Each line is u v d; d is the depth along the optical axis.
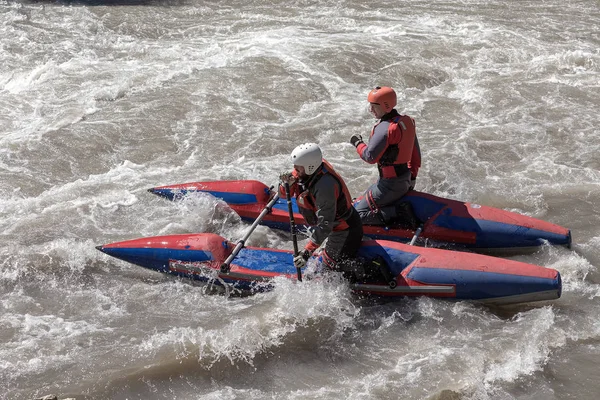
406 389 4.75
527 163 8.39
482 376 4.88
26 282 5.92
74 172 7.91
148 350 5.06
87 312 5.55
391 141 6.02
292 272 5.82
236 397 4.69
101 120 9.05
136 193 7.48
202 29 12.58
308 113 9.55
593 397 4.73
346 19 13.31
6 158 8.02
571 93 10.39
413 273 5.69
